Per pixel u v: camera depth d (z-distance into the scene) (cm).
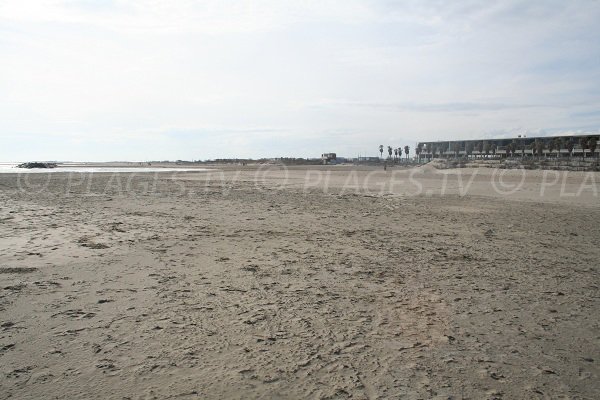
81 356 374
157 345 399
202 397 312
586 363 385
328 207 1656
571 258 841
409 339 429
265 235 1023
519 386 341
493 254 862
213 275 652
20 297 529
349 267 725
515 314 510
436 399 317
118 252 796
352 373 355
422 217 1402
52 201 1728
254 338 420
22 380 332
